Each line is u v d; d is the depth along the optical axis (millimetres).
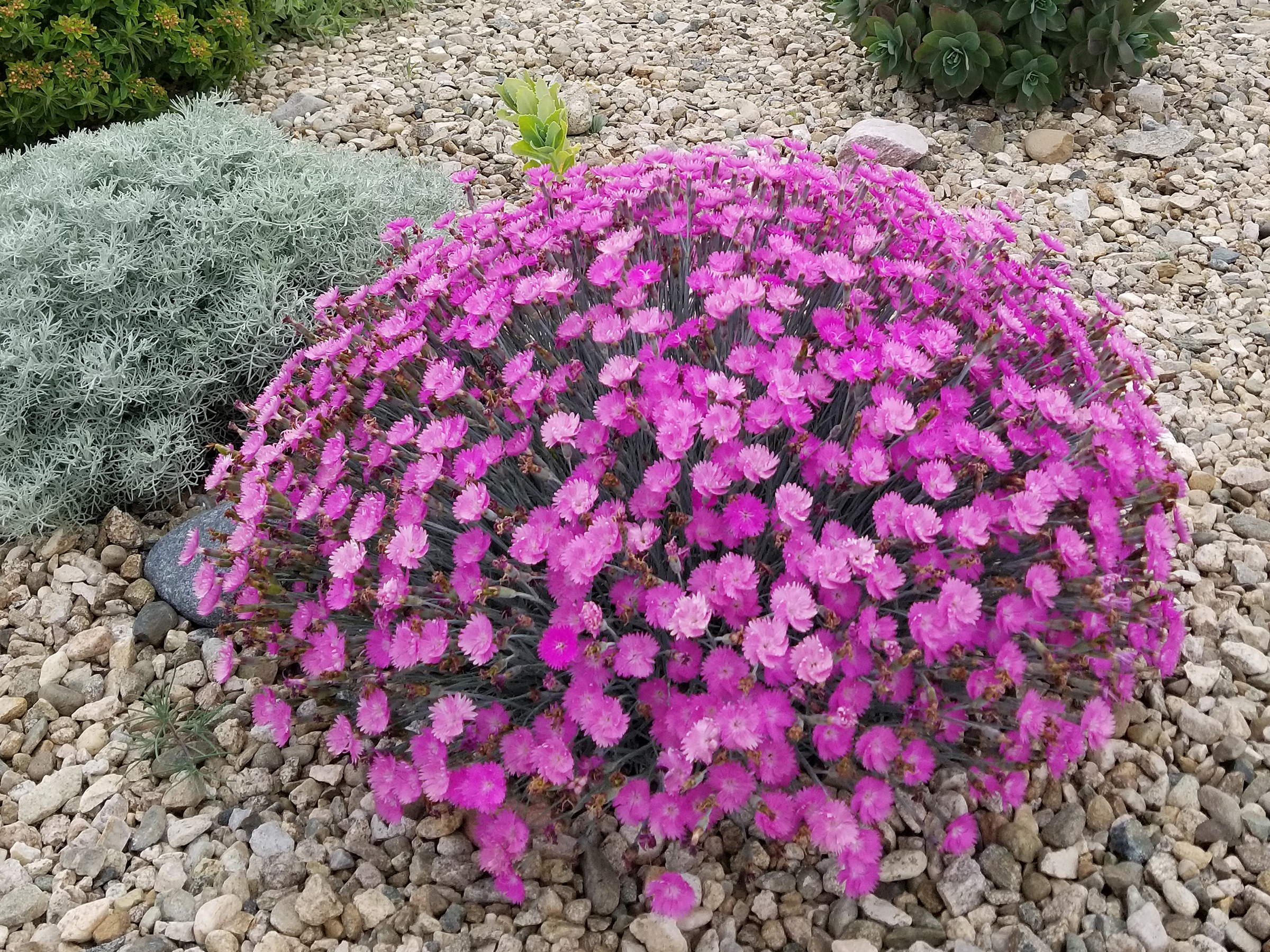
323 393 2420
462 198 4109
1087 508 1964
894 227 2559
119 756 2508
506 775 1972
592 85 5266
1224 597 2617
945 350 2080
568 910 2037
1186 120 4660
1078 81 4898
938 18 4625
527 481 2244
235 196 3410
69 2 4766
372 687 1933
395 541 1931
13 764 2523
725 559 1843
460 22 6137
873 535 2162
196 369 3199
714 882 2045
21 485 3012
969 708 1858
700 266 2615
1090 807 2141
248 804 2365
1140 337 3553
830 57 5438
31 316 3162
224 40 5227
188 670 2709
